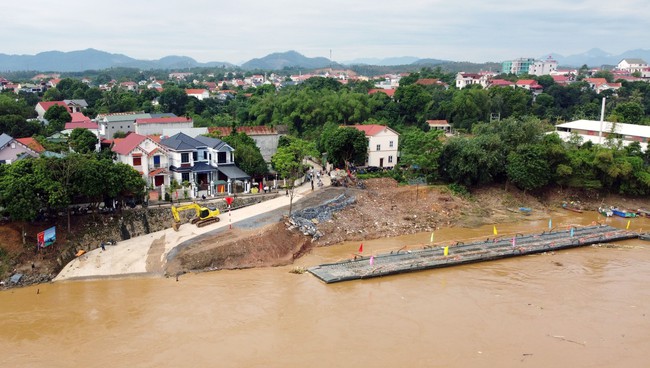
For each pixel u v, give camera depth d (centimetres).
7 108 9606
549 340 3862
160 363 3403
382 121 12306
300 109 12212
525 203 7869
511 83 17462
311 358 3494
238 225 5825
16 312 4091
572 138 8781
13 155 6494
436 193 7625
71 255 5106
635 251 5978
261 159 7725
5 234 4944
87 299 4331
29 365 3369
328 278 4778
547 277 5091
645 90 15675
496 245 5909
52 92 15900
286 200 6806
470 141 8069
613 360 3619
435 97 14412
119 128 10731
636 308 4438
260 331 3844
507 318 4191
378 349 3638
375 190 7531
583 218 7400
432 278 4994
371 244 5966
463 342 3784
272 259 5262
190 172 7088
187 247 5247
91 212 5622
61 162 5259
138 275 4819
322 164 9338
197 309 4172
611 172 7781
